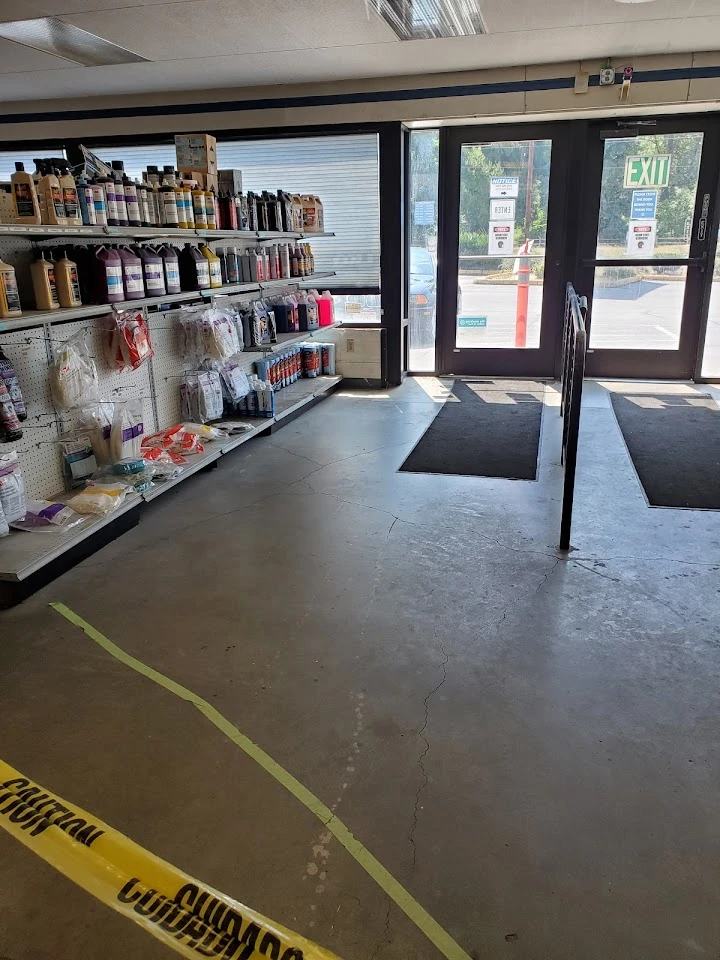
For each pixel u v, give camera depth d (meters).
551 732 2.00
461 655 2.37
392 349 6.42
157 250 3.83
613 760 1.89
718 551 3.10
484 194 6.23
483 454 4.50
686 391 6.00
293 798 1.78
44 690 2.22
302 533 3.38
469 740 1.98
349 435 4.99
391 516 3.55
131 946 1.42
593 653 2.37
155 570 3.02
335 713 2.10
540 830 1.67
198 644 2.46
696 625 2.53
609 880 1.54
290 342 5.24
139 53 4.68
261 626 2.57
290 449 4.70
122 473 3.43
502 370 6.73
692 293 6.15
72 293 3.11
